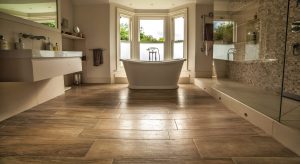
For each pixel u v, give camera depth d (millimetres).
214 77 5086
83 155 1550
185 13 5844
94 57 5762
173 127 2166
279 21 3125
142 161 1464
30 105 2973
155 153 1586
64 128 2129
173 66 4785
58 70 2826
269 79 3232
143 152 1602
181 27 6141
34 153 1578
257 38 3764
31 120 2398
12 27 2697
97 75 5902
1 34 2510
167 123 2297
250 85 3875
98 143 1767
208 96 3898
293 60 2771
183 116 2568
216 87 3963
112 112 2754
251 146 1698
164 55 6391
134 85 4883
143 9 6277
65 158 1503
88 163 1434
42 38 3174
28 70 2197
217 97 3594
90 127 2162
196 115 2611
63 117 2518
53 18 3756
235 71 4484
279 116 1984
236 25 4508
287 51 2797
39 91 3230
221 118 2480
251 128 2125
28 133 1990
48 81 3535
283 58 2805
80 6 5738
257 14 3850
